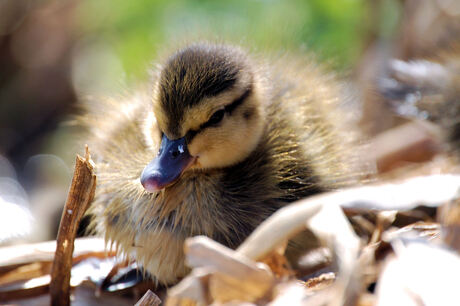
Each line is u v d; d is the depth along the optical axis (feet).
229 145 5.00
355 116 5.23
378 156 5.27
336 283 4.81
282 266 4.92
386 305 4.79
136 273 5.01
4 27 6.51
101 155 5.05
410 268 4.80
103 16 6.39
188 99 4.98
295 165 5.01
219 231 4.98
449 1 5.41
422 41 5.39
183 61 4.99
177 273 4.97
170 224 4.97
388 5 5.47
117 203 4.99
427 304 4.78
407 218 4.98
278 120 5.04
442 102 5.20
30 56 6.62
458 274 4.79
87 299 4.99
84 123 5.19
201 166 4.99
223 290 4.81
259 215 4.98
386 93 5.25
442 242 4.86
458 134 5.18
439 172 5.11
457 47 5.26
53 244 5.04
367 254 4.84
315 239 4.96
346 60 5.45
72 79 6.47
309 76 5.15
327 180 5.02
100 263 5.04
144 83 5.12
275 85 5.08
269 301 4.82
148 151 5.02
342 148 5.08
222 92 4.99
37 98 6.49
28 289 4.99
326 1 5.51
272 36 5.34
